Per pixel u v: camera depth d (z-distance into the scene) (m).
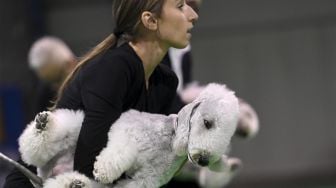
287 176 20.41
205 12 21.19
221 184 7.44
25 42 21.33
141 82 5.28
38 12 21.62
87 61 5.45
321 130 20.59
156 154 5.08
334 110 20.55
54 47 10.28
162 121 5.15
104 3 21.78
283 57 20.83
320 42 20.64
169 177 5.25
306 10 20.77
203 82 21.16
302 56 20.73
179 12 5.32
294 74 20.75
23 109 20.44
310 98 20.67
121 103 5.13
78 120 5.14
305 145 20.59
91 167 5.01
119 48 5.25
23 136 5.12
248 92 20.97
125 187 5.05
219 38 21.09
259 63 20.92
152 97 5.59
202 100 4.96
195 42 21.19
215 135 4.77
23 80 21.00
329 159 20.44
